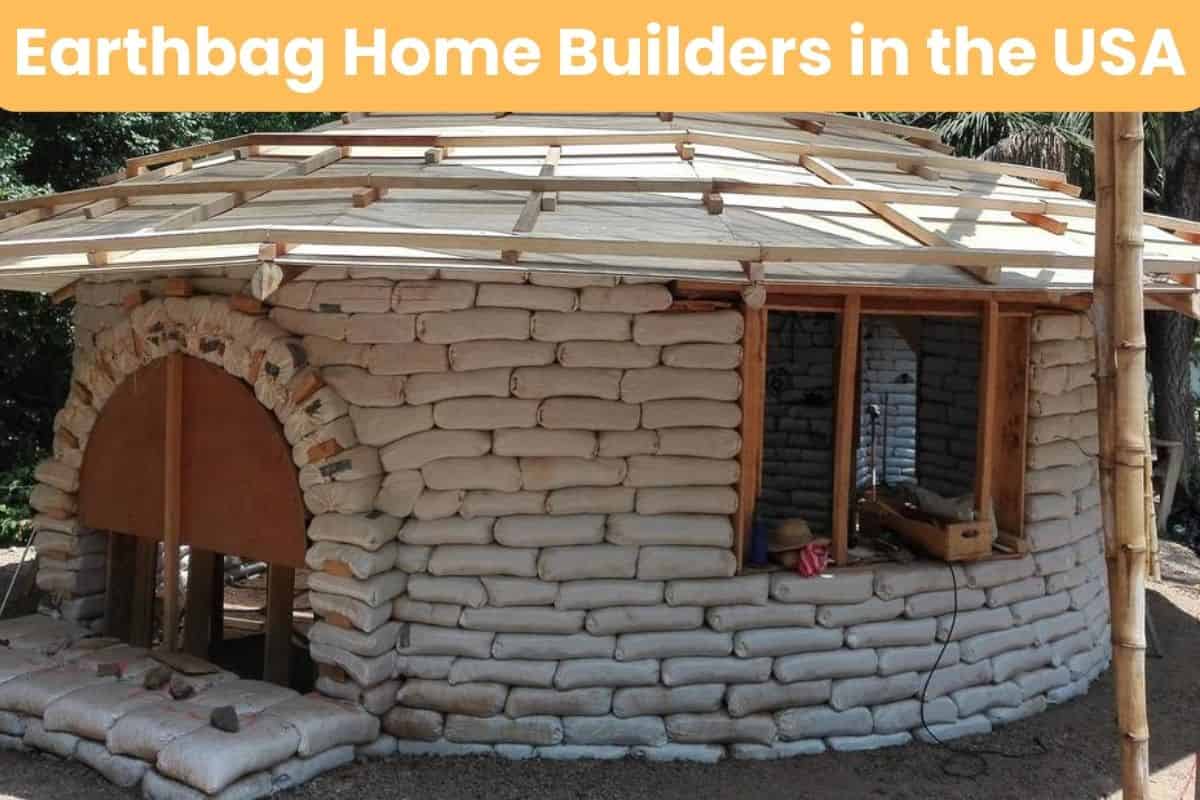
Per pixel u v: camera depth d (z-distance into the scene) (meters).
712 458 6.18
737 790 5.71
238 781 5.25
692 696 6.09
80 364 7.68
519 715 6.02
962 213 6.80
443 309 6.00
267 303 6.41
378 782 5.64
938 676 6.51
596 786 5.69
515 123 8.10
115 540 7.46
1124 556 4.41
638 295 6.03
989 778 5.99
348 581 6.00
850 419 6.48
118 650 6.65
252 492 6.46
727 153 7.30
